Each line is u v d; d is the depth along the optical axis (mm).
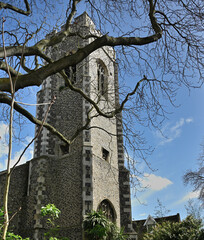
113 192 18672
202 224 13227
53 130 7238
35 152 19203
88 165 17438
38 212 16547
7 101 5988
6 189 2418
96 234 14109
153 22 6930
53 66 5926
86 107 19406
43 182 17609
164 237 12930
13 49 6109
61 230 16234
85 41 21828
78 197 16672
